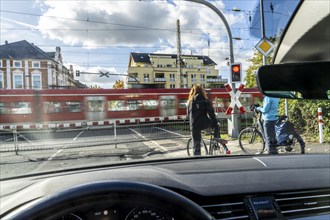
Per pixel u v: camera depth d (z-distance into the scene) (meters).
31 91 23.30
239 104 11.91
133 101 25.95
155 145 12.25
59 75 70.69
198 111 7.40
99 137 14.34
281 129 7.43
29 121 23.06
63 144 13.25
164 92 27.00
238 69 11.70
